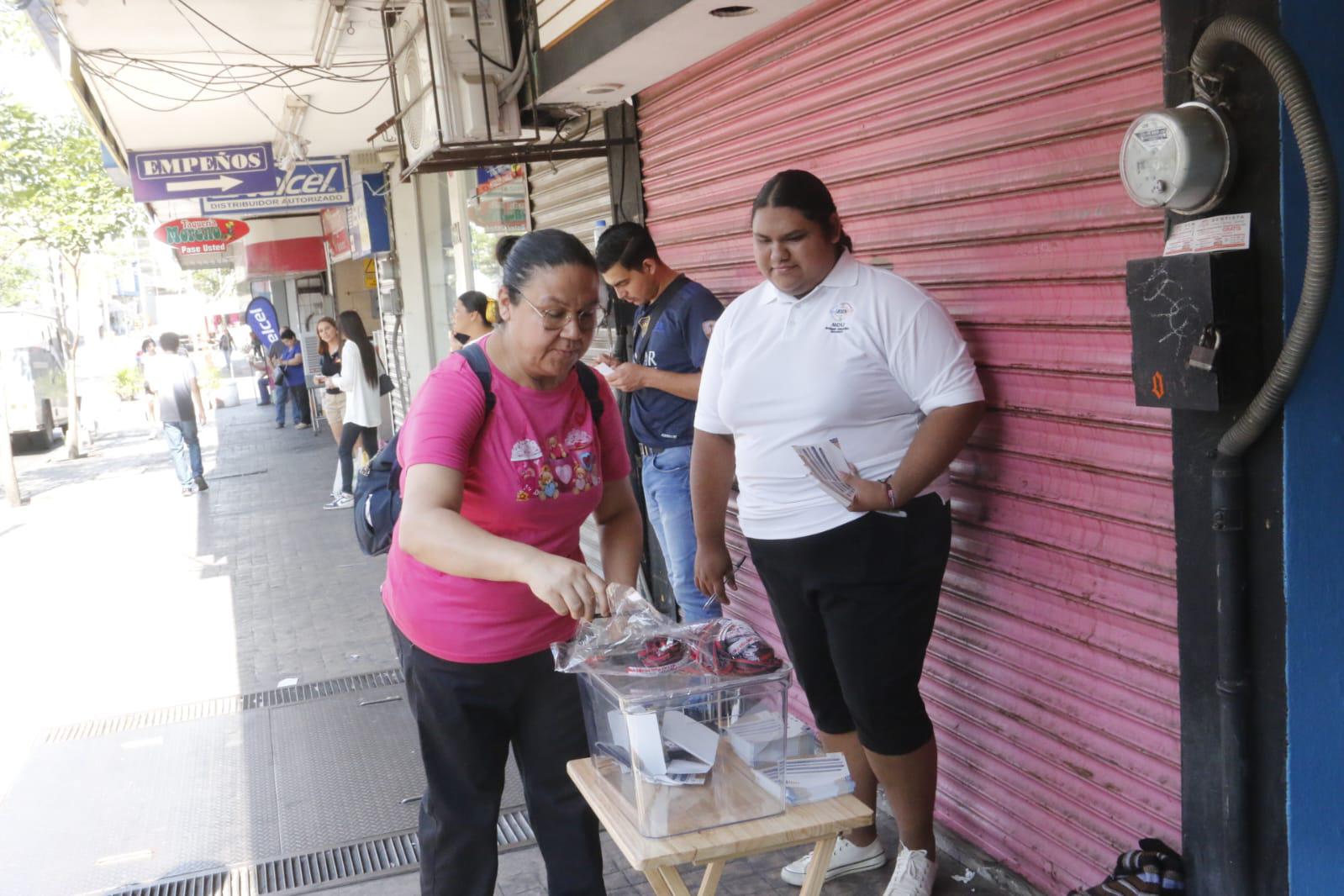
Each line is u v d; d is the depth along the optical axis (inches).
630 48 170.6
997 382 127.2
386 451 121.5
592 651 93.3
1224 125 87.6
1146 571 109.7
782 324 121.2
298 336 893.8
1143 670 111.3
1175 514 100.0
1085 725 119.3
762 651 90.3
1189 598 99.5
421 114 222.4
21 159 701.3
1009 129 120.3
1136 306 95.1
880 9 139.1
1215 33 86.7
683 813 87.1
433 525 94.7
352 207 569.0
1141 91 104.3
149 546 422.6
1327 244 79.1
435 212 469.4
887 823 153.3
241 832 171.5
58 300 792.9
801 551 121.1
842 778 92.2
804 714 176.2
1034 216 118.9
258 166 467.2
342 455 462.0
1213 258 87.8
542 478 105.1
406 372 524.4
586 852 113.8
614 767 93.1
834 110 151.0
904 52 135.9
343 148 479.5
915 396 116.3
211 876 157.8
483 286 372.8
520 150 219.5
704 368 134.8
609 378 172.6
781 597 127.8
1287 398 86.7
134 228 866.1
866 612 118.9
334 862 159.8
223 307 2193.7
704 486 138.6
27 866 164.4
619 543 117.0
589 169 239.0
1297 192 86.0
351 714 218.2
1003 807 133.7
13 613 327.6
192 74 320.5
